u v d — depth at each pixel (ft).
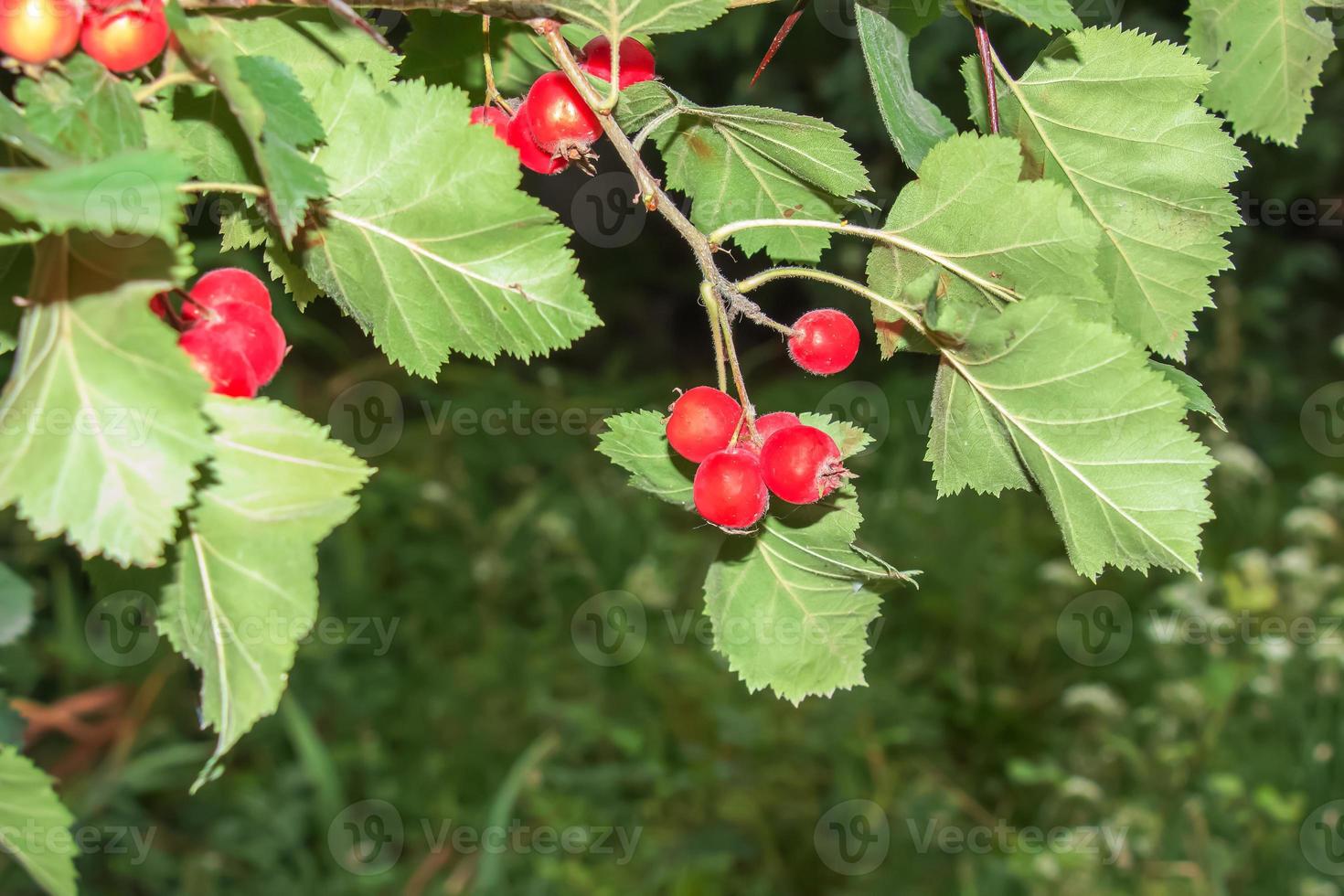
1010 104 5.25
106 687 16.89
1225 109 5.75
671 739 17.66
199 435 3.44
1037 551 21.35
